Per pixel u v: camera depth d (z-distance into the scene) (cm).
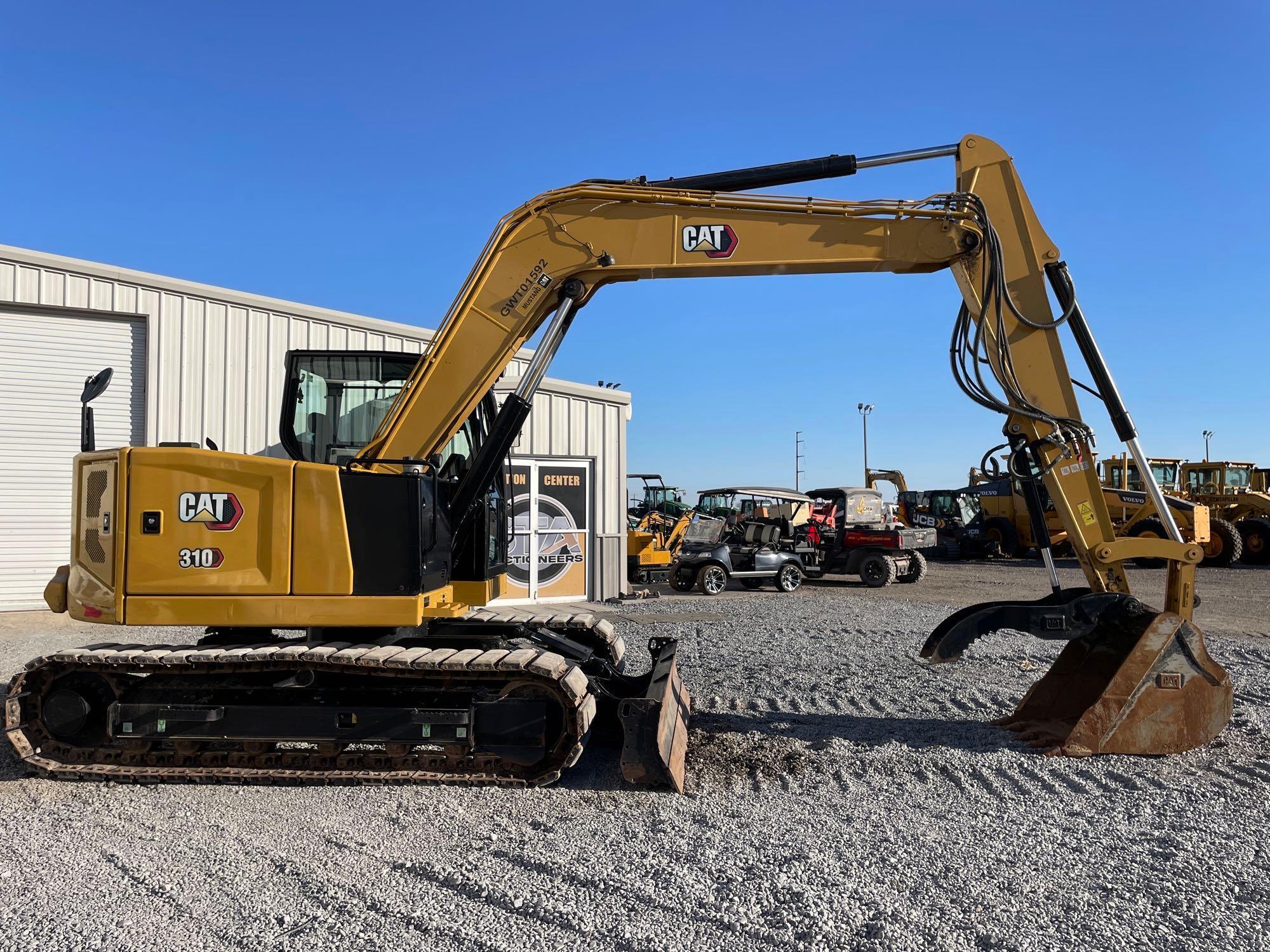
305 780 507
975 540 2719
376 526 511
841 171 570
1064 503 583
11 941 316
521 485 1424
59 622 1141
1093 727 555
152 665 511
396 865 388
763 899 350
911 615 1307
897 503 3291
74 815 456
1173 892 356
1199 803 466
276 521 509
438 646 602
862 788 500
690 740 603
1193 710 555
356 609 506
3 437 1191
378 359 627
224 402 1266
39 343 1207
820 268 575
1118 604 572
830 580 2059
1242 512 2420
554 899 350
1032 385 578
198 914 339
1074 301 572
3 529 1192
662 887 362
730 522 1880
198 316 1257
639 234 563
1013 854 398
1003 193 576
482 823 443
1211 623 1227
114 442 1241
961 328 596
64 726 521
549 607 1400
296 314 1301
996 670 858
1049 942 315
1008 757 554
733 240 566
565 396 1453
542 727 505
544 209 564
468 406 557
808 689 771
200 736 514
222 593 508
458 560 620
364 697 521
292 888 363
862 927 327
